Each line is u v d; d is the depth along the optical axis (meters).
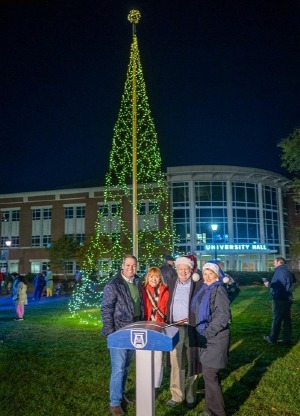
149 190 45.94
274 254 51.16
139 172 30.95
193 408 5.85
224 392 6.39
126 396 6.36
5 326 13.05
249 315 14.28
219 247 46.19
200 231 46.94
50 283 28.94
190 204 47.25
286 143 13.95
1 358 8.65
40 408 5.90
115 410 5.64
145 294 6.36
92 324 13.44
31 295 30.38
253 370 7.42
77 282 31.69
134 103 13.98
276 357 8.27
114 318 5.82
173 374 6.06
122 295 5.85
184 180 47.81
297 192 16.03
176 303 6.09
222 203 47.75
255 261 48.69
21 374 7.48
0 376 7.39
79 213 50.06
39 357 8.66
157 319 6.25
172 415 5.64
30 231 51.97
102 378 7.20
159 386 6.29
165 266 9.00
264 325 12.09
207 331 5.27
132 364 8.11
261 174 49.16
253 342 9.66
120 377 5.70
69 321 14.23
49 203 51.41
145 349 4.14
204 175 47.78
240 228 48.12
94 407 5.93
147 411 4.13
